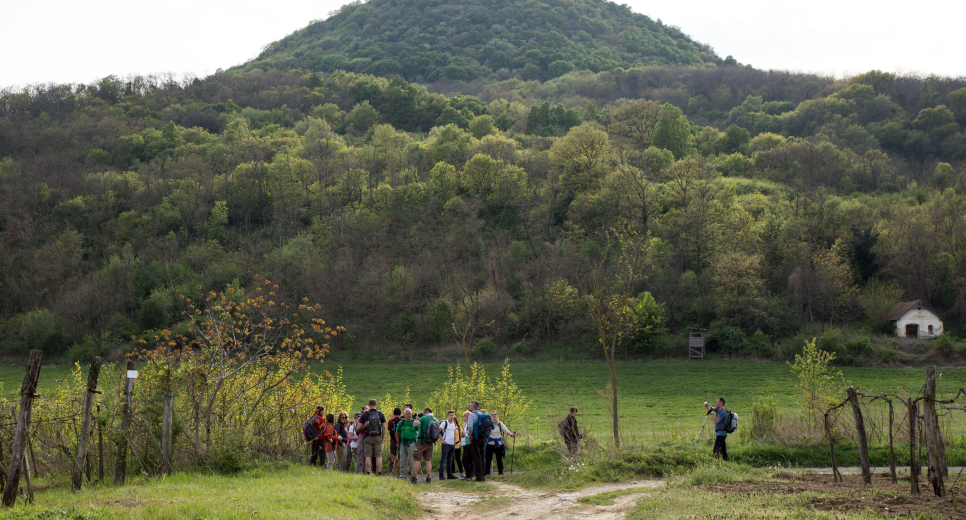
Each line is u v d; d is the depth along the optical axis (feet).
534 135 448.24
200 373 48.57
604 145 329.72
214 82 560.20
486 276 234.79
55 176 312.29
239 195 306.14
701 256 232.73
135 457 44.29
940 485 34.14
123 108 484.74
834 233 245.86
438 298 221.46
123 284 230.89
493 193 299.38
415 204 287.48
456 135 379.76
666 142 398.62
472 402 55.36
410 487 47.16
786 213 266.98
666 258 231.50
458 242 257.55
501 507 41.88
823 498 34.73
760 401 69.67
